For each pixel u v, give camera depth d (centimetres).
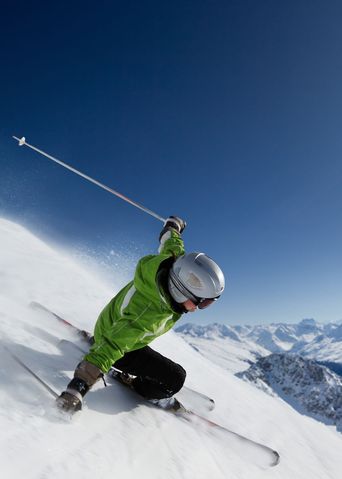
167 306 291
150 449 270
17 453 192
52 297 528
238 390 580
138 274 303
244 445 339
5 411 219
